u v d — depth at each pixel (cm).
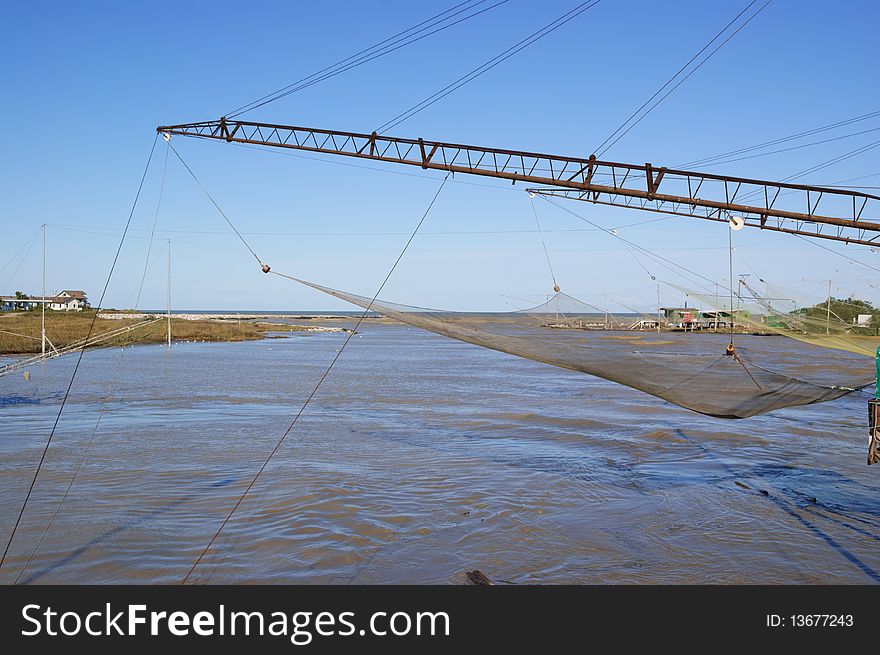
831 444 1917
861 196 1703
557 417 2348
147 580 920
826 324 1797
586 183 1777
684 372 1306
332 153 1931
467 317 1606
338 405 2603
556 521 1176
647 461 1673
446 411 2478
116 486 1353
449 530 1121
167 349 5756
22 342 4975
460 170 1842
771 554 1030
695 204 1764
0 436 1864
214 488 1345
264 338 8431
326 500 1267
